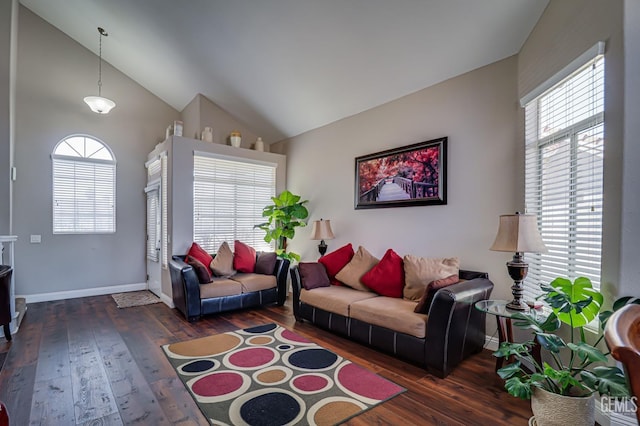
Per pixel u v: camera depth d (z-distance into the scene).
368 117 4.31
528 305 2.39
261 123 5.58
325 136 4.99
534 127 2.71
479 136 3.17
